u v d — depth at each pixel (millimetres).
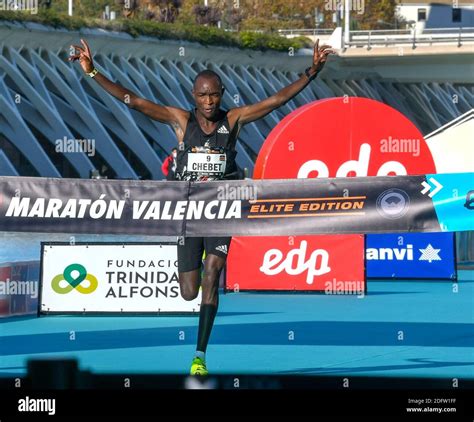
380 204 9078
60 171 68000
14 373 9180
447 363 10062
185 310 14328
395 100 86812
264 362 10148
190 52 73500
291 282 18047
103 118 67188
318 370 9578
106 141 63906
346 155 18734
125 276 14328
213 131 9078
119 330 12789
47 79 66125
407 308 15891
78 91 64625
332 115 18688
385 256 21000
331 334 12594
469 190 9039
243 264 18203
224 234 9039
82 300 14367
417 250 20906
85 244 14367
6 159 56875
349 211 9070
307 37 82000
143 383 8711
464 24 95562
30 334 12328
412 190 9078
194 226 9055
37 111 62031
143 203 9102
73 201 9141
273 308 15812
